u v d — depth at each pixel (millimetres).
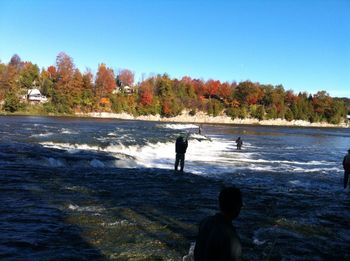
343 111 182875
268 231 10328
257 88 167000
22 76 135750
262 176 22625
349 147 56000
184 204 12891
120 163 23000
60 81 127312
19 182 14641
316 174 25219
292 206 13594
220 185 17125
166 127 76062
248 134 79312
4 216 10203
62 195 13047
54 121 74375
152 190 14938
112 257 7867
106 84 136500
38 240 8562
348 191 18375
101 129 52562
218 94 165375
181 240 9141
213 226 3834
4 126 48250
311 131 116500
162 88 150000
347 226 11398
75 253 7930
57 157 21375
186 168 24609
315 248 9219
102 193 13781
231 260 3656
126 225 10094
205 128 93938
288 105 176000
